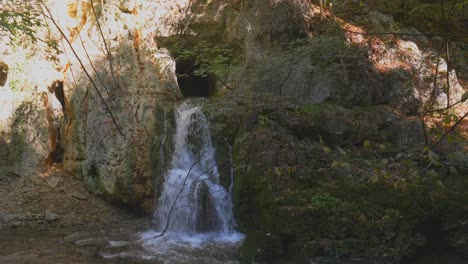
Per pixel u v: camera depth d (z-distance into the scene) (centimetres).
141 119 938
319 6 1041
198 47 1038
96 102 995
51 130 1060
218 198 823
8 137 1025
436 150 798
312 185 748
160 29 1004
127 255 712
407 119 856
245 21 988
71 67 1040
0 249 746
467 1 627
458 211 679
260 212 734
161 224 875
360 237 673
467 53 1089
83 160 1020
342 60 904
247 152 773
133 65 984
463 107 938
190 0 1018
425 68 964
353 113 851
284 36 960
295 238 677
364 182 718
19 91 1042
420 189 687
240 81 955
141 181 931
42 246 764
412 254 660
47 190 999
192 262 679
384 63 958
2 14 795
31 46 1046
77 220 922
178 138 897
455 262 659
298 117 832
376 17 1071
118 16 1003
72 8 1050
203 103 902
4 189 995
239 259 691
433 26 1089
